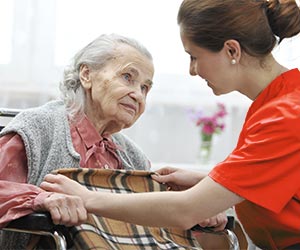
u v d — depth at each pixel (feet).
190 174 6.37
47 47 10.69
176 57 11.25
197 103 11.36
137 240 5.92
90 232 5.51
